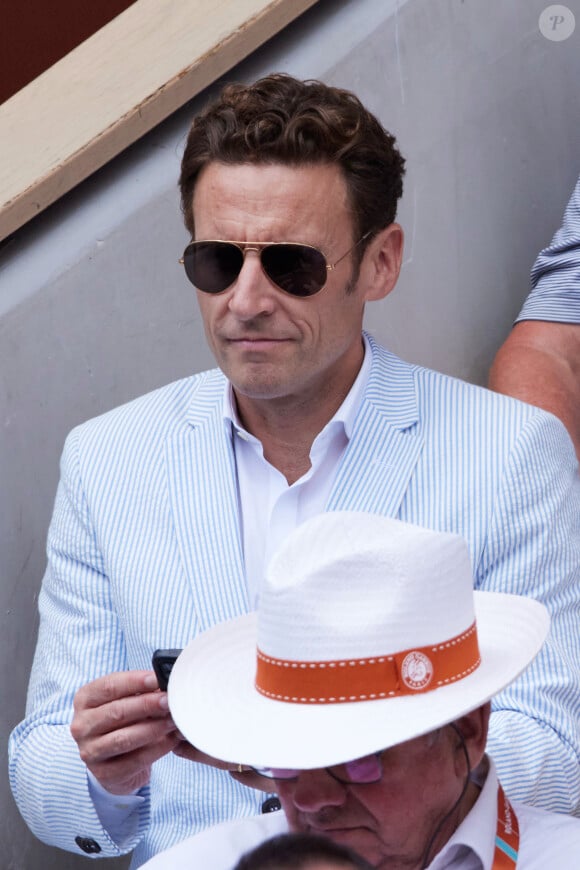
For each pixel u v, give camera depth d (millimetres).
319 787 6918
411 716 6676
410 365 10883
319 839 5457
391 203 10266
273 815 8289
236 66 13688
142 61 13391
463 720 7199
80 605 10734
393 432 10297
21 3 15031
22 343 12836
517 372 13773
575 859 7410
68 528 10867
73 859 13453
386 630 6781
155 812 10281
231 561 10156
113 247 13023
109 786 9234
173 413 10898
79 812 10250
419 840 7098
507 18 14766
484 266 14938
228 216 9586
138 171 13195
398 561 6844
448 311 14766
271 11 13375
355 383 10383
